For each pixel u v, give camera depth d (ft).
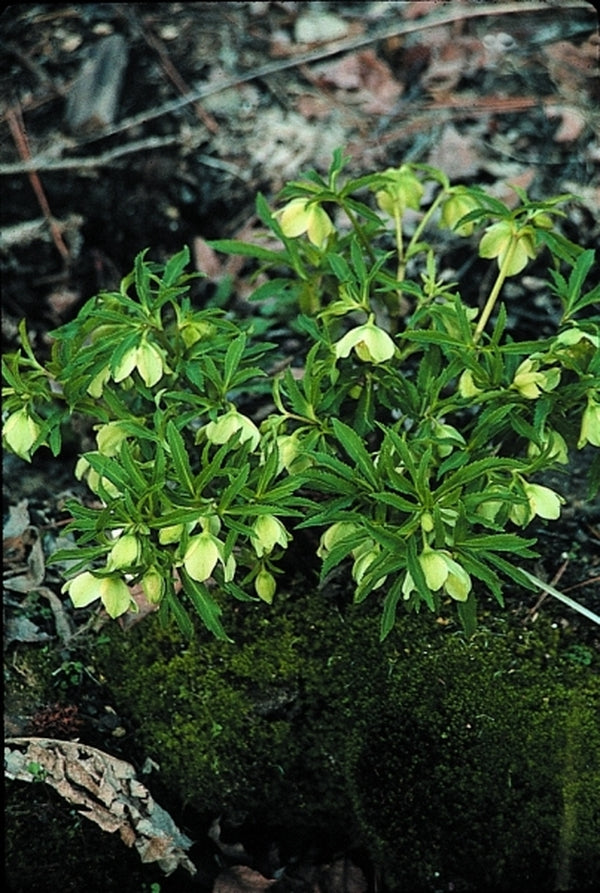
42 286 5.99
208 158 6.28
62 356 4.58
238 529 4.29
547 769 4.68
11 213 6.14
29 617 5.08
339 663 4.91
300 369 5.65
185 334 4.60
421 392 4.63
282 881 4.58
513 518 4.46
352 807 4.69
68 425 5.56
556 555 5.17
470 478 4.32
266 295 4.93
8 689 4.89
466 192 4.82
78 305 5.98
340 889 4.57
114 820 4.62
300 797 4.72
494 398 4.50
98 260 6.05
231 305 5.93
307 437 4.53
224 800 4.72
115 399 4.59
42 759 4.71
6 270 6.00
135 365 4.44
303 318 4.61
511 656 4.90
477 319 5.78
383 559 4.30
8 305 5.94
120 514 4.33
